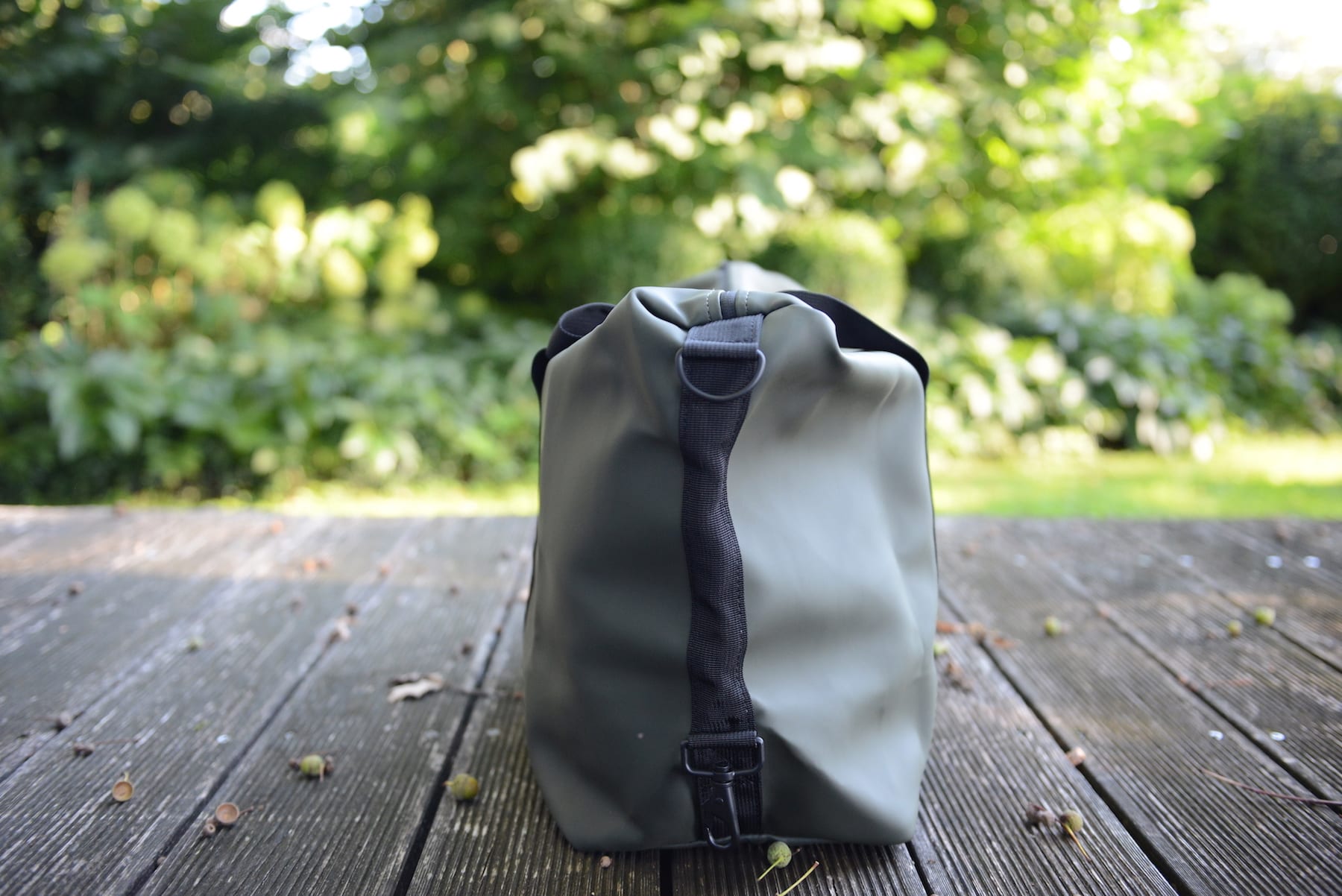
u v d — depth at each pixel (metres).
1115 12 4.79
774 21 3.96
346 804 1.07
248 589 1.77
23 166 4.93
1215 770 1.14
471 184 5.10
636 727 0.92
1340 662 1.44
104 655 1.47
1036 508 3.45
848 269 4.49
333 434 3.72
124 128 5.35
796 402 0.91
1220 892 0.91
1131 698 1.33
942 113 4.24
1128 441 4.75
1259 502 3.53
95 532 2.12
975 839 1.00
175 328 3.93
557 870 0.95
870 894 0.91
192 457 3.47
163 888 0.92
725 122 4.21
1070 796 1.09
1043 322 4.96
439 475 3.81
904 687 0.98
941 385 4.55
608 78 4.23
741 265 1.29
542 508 1.00
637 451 0.88
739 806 0.91
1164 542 2.09
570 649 0.94
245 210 4.79
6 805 1.06
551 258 5.07
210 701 1.32
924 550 1.05
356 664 1.45
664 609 0.90
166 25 5.20
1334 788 1.09
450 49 4.56
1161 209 5.46
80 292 3.72
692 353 0.84
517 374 4.06
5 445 3.37
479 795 1.09
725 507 0.87
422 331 4.47
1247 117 6.89
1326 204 6.72
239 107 5.25
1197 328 5.40
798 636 0.91
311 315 4.36
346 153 5.46
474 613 1.66
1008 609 1.68
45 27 4.99
